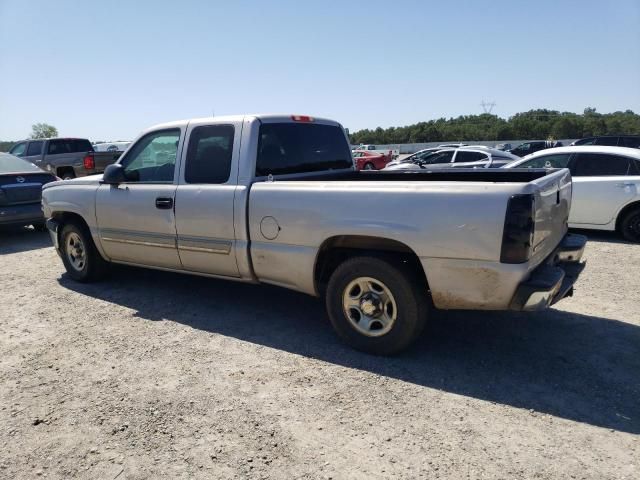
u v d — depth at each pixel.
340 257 4.01
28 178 8.91
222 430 2.86
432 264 3.34
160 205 4.68
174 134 4.71
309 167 4.89
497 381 3.37
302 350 3.92
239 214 4.15
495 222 3.09
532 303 3.14
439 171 5.00
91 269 5.71
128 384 3.42
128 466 2.57
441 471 2.47
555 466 2.49
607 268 6.29
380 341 3.70
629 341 3.99
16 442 2.79
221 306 4.98
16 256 7.73
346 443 2.72
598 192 8.02
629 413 2.96
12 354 3.95
